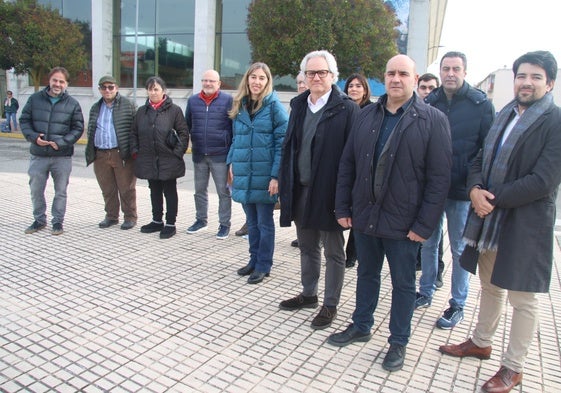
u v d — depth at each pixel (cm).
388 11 1320
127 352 282
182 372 264
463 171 328
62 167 506
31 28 1712
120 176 537
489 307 282
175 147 507
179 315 335
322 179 314
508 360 258
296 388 254
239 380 259
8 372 256
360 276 300
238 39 1903
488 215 254
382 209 270
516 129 244
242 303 362
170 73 2022
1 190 734
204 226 557
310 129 327
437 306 376
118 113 521
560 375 279
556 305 388
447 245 560
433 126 262
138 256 457
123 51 2095
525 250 239
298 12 1249
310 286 355
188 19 1958
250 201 400
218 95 509
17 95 2234
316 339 310
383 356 292
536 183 230
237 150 404
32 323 312
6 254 442
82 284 381
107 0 2025
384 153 268
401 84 262
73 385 247
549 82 240
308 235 345
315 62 315
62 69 490
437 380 268
